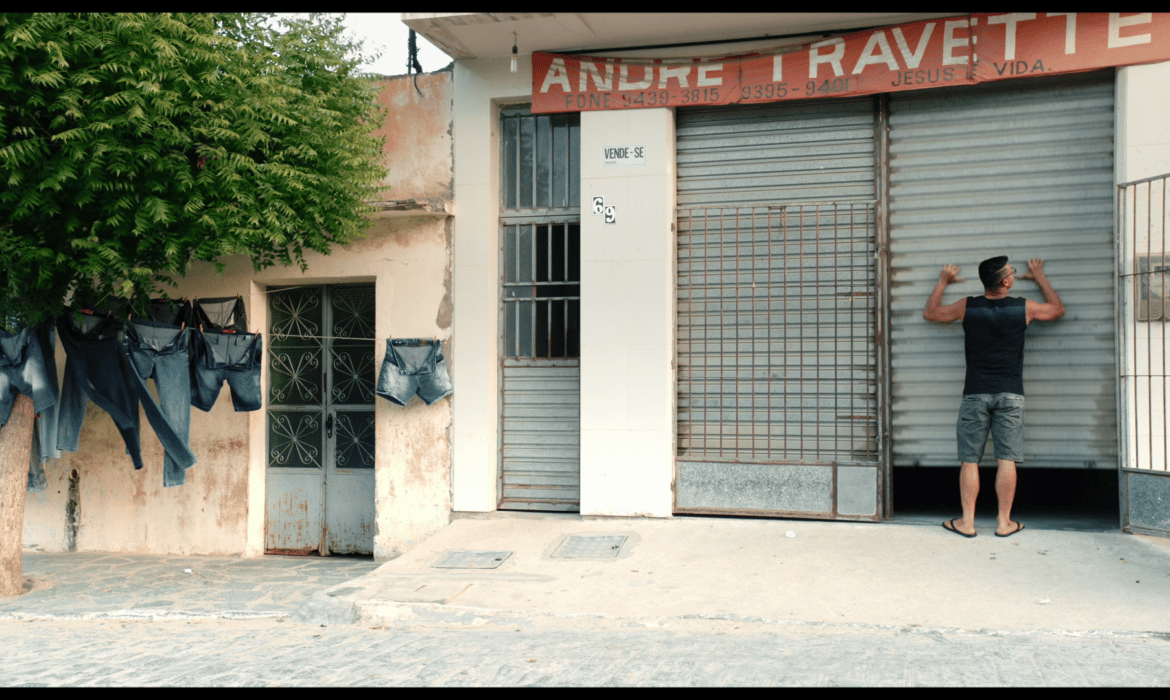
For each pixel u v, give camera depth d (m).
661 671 3.72
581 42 6.72
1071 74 6.05
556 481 7.11
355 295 7.77
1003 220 6.18
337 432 7.76
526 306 7.21
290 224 5.80
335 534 7.71
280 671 3.92
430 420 7.16
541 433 7.14
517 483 7.18
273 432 7.91
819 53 6.36
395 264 7.27
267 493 7.88
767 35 6.48
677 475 6.70
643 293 6.66
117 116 5.01
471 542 6.28
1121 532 5.79
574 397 7.09
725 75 6.54
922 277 6.33
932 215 6.30
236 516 7.65
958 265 6.25
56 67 4.89
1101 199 6.02
